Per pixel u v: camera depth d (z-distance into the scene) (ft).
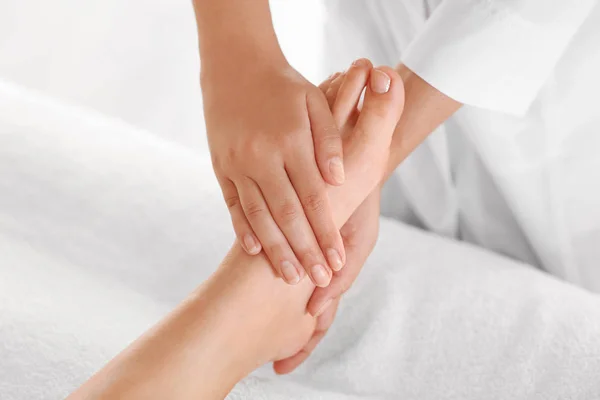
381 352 3.00
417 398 2.93
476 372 2.95
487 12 2.84
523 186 3.27
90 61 5.03
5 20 5.21
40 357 2.80
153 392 2.61
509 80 2.92
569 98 3.10
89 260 3.26
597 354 2.95
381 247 3.25
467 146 3.34
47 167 3.44
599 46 3.01
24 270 3.11
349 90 2.89
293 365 2.98
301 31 4.47
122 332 2.93
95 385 2.60
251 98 2.87
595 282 3.43
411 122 3.01
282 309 2.85
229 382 2.77
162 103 4.90
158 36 4.93
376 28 3.39
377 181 2.95
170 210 3.33
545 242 3.37
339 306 3.11
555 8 2.81
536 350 2.97
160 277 3.22
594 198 3.26
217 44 2.92
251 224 2.81
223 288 2.76
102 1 5.04
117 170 3.44
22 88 3.87
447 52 2.89
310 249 2.77
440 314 3.05
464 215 3.50
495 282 3.14
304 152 2.79
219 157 2.90
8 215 3.35
